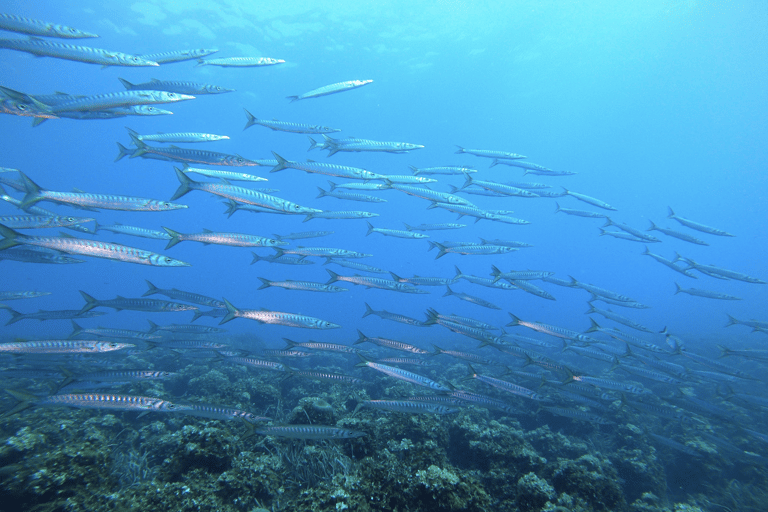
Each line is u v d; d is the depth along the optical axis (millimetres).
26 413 8016
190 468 5590
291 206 11055
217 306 12086
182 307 11000
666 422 11500
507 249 15375
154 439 7359
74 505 4461
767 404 11320
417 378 8453
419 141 75125
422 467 5641
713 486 8461
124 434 7848
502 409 8281
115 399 6219
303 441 7223
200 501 4742
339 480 5211
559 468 6535
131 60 8500
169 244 9570
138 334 11523
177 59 10680
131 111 9789
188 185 9492
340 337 36469
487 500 4801
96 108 8039
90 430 6898
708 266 16172
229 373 13055
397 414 8297
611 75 65000
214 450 5797
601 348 12969
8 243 6809
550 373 13367
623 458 8477
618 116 80875
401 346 10828
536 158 97062
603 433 10422
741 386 14359
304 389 12000
